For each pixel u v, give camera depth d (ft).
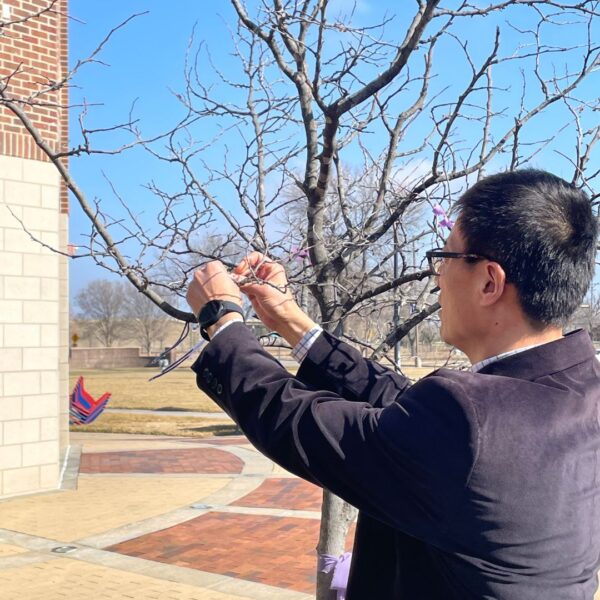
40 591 17.37
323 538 8.55
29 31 26.02
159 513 25.45
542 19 8.65
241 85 9.80
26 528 23.25
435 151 8.07
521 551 3.98
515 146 8.28
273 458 4.47
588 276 4.57
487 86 8.87
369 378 6.13
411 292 10.26
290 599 17.04
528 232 4.38
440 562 4.27
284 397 4.40
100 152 8.24
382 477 4.13
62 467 34.06
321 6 8.64
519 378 4.37
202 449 41.42
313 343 6.18
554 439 4.10
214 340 4.73
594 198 7.80
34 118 27.32
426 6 7.61
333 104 7.86
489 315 4.59
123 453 39.60
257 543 21.83
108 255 7.22
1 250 27.02
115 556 20.39
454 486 3.97
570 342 4.50
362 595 4.82
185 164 8.45
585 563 4.16
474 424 4.01
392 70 7.64
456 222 4.82
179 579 18.42
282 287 6.29
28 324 27.89
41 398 28.45
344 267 8.71
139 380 114.11
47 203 28.12
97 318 234.99
